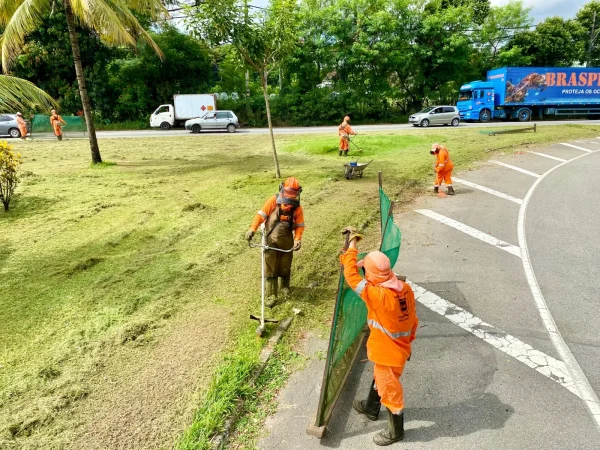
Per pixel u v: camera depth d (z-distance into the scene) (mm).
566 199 11062
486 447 3451
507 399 3984
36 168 14273
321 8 34969
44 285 6086
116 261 6902
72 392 4012
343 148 16938
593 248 7684
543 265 6969
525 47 40562
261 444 3492
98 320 5211
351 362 4371
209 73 36594
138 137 24484
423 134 23578
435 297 5918
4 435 3510
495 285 6266
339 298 3383
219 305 5590
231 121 27625
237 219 8969
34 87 8359
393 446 3463
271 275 5582
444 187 12047
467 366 4453
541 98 31859
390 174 13547
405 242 8008
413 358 4594
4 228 8406
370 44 34781
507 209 10148
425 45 35719
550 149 18938
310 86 36719
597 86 32344
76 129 24875
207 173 13562
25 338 4863
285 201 5340
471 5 39062
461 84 39344
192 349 4672
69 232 8180
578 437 3533
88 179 12617
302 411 3842
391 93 36344
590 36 44750
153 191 11203
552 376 4301
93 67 32188
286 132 27578
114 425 3637
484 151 18016
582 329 5129
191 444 3395
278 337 4875
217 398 3885
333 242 7801
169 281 6223
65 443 3453
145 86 34406
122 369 4344
